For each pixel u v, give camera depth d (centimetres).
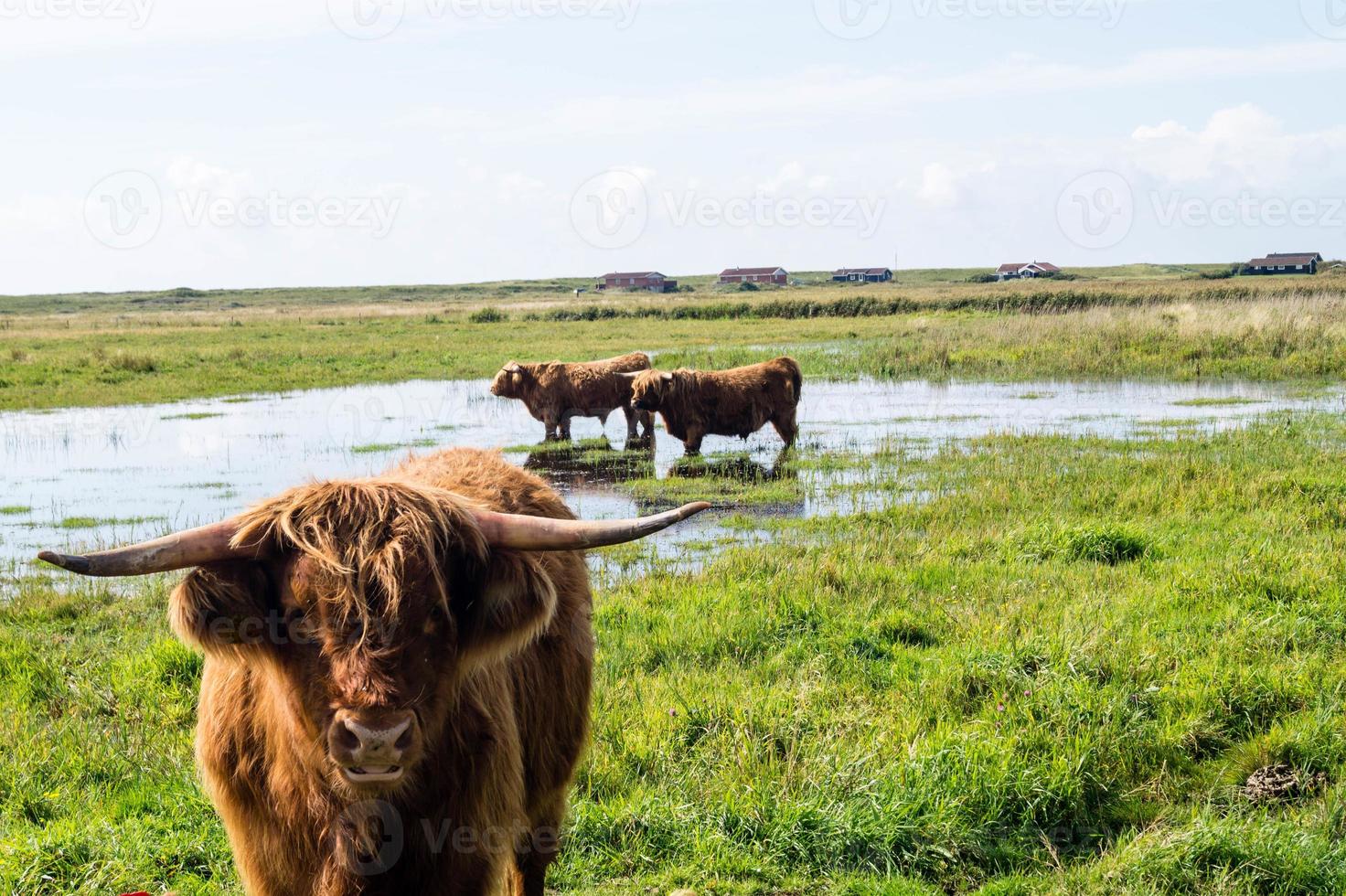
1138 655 667
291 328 5566
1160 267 17150
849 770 543
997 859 496
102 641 810
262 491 1415
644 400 1719
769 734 584
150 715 650
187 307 13012
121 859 477
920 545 995
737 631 769
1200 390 2253
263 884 354
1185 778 555
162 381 2803
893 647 734
